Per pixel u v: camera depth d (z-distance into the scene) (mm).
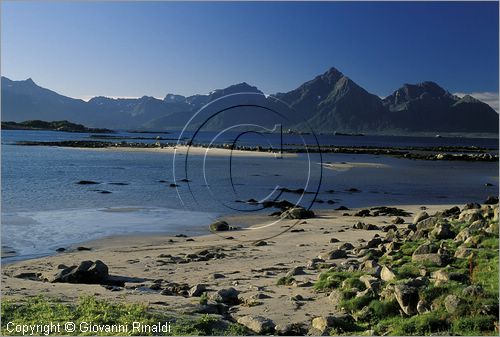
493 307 11391
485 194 51750
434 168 85250
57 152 104000
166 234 28969
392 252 19656
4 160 80000
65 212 35875
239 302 15039
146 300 14367
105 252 23922
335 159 100812
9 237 27062
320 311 13625
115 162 81750
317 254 22984
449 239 20516
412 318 11859
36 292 14969
